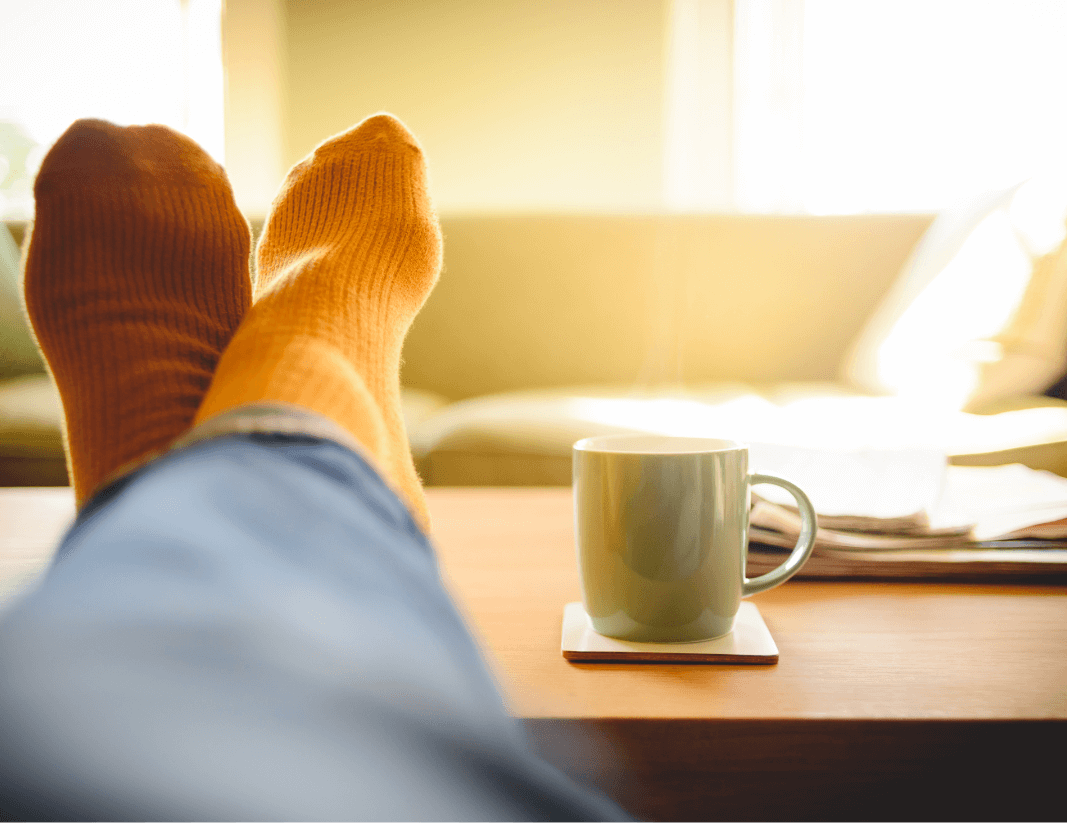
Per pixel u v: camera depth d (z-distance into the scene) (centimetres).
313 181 82
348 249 68
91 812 10
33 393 144
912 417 120
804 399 143
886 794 36
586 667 42
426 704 18
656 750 36
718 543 43
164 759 11
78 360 63
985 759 36
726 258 172
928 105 218
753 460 72
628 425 122
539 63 275
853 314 169
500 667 42
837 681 40
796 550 49
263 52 275
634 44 272
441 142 279
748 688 39
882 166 233
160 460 29
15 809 10
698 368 171
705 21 267
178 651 14
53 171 73
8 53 264
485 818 17
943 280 140
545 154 278
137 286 69
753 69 265
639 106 274
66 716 11
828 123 252
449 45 275
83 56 268
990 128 199
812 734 36
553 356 172
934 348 133
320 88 277
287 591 19
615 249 173
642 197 278
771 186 265
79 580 16
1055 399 124
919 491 64
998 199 140
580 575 46
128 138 76
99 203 71
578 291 172
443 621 26
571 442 121
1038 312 124
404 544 29
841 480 67
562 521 75
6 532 69
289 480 27
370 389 44
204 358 64
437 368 173
